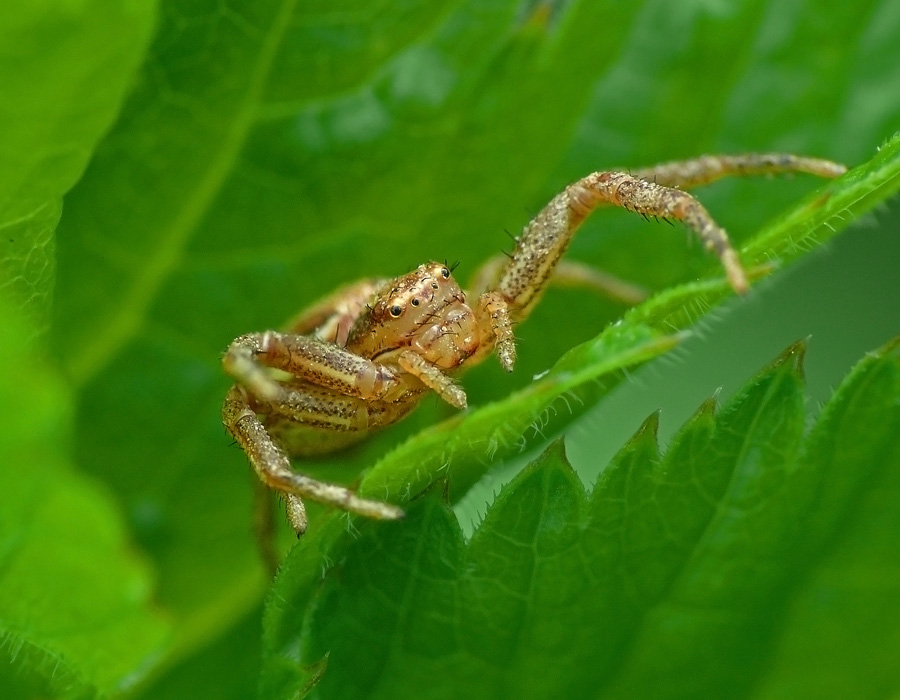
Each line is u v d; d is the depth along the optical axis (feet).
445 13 0.22
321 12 0.22
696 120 0.23
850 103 0.23
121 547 0.19
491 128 0.23
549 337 0.24
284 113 0.22
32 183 0.20
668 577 0.20
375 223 0.23
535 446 0.22
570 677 0.20
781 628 0.20
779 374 0.20
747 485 0.20
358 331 0.23
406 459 0.20
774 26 0.23
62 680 0.20
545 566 0.20
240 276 0.22
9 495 0.18
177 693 0.21
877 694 0.20
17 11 0.19
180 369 0.22
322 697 0.20
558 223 0.23
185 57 0.22
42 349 0.20
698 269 0.24
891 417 0.20
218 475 0.23
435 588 0.20
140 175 0.22
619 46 0.23
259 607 0.22
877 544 0.20
